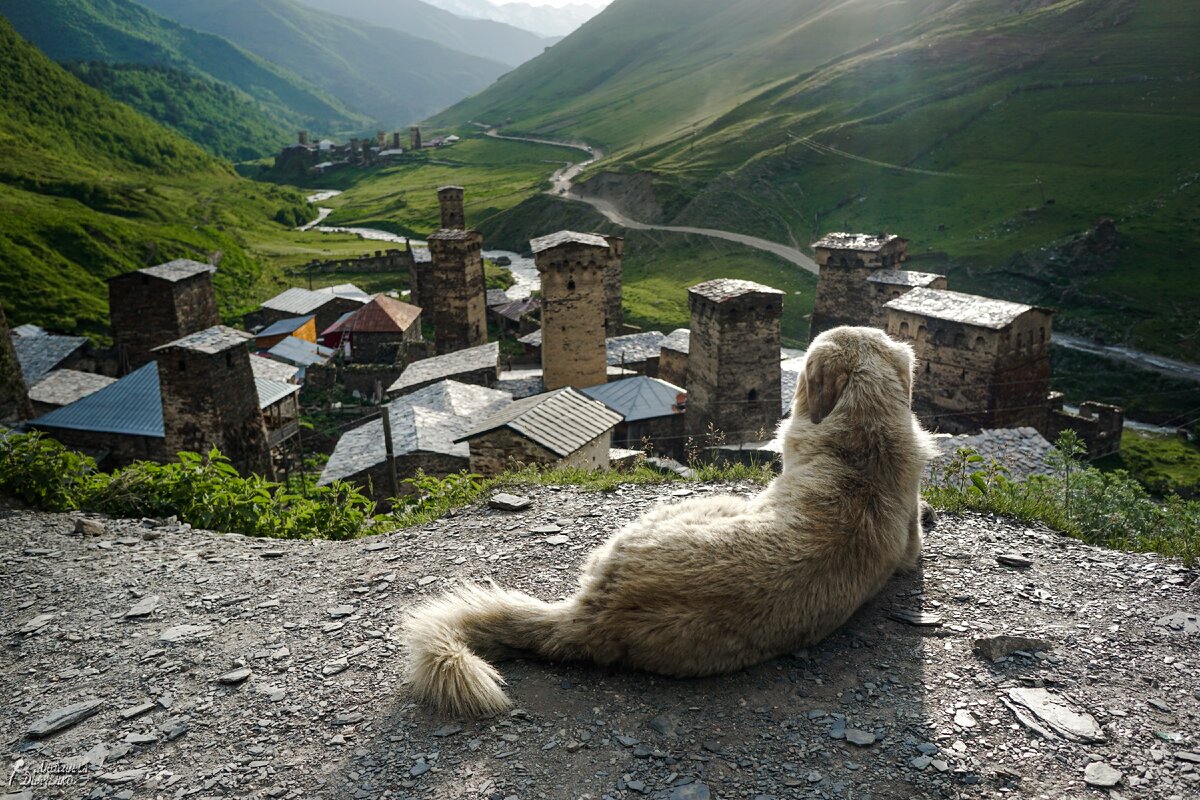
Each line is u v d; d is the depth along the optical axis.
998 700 4.80
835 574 5.23
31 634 6.44
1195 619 5.60
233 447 23.27
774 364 34.72
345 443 27.50
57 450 10.37
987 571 6.47
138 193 106.12
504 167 187.50
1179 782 4.07
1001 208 95.81
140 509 9.66
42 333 51.81
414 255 75.69
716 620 4.91
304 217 148.50
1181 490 41.84
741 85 199.88
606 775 4.29
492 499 8.54
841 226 104.25
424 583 6.78
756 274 94.25
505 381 42.25
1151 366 62.94
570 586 6.50
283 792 4.37
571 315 38.97
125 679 5.68
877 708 4.75
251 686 5.44
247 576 7.36
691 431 36.72
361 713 5.02
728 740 4.51
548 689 5.04
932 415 42.53
